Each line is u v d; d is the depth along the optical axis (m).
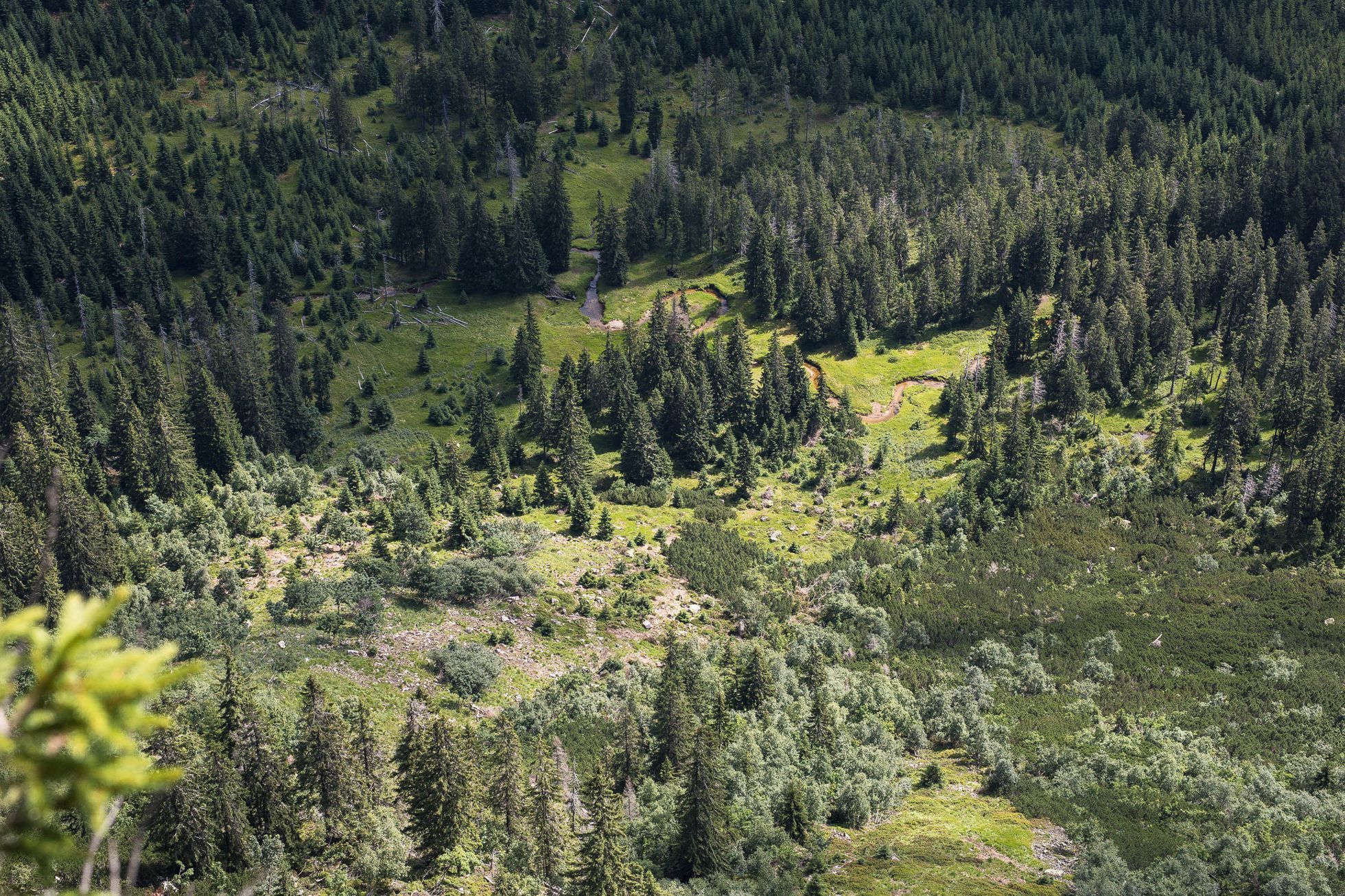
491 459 156.38
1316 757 89.31
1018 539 134.75
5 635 7.63
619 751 82.38
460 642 99.81
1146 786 86.00
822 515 146.25
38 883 28.97
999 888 69.69
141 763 7.68
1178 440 155.00
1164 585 124.00
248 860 61.22
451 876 66.19
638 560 128.00
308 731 67.12
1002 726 98.62
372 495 137.12
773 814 79.12
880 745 93.06
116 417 138.62
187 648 90.06
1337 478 128.50
